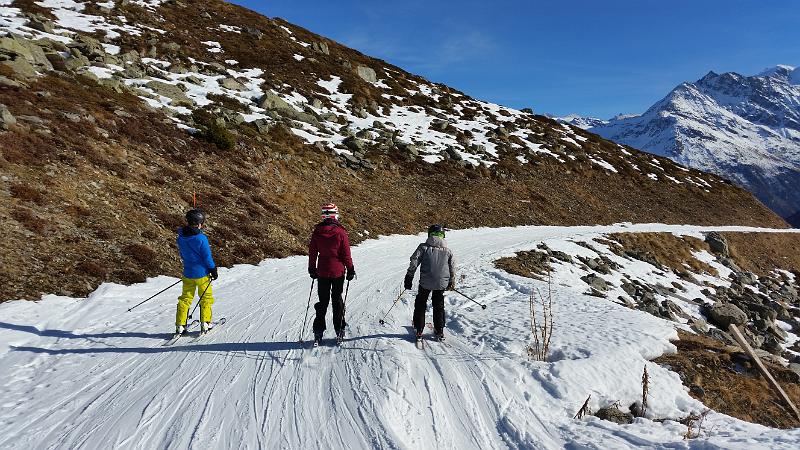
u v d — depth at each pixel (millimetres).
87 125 17969
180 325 7941
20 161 13391
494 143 49344
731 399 7430
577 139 61281
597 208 42406
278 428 5070
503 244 24453
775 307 29703
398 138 42594
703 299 26422
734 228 47625
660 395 6656
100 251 11586
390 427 5105
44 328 8102
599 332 8516
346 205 26250
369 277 14602
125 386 6137
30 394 5902
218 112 30094
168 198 16359
